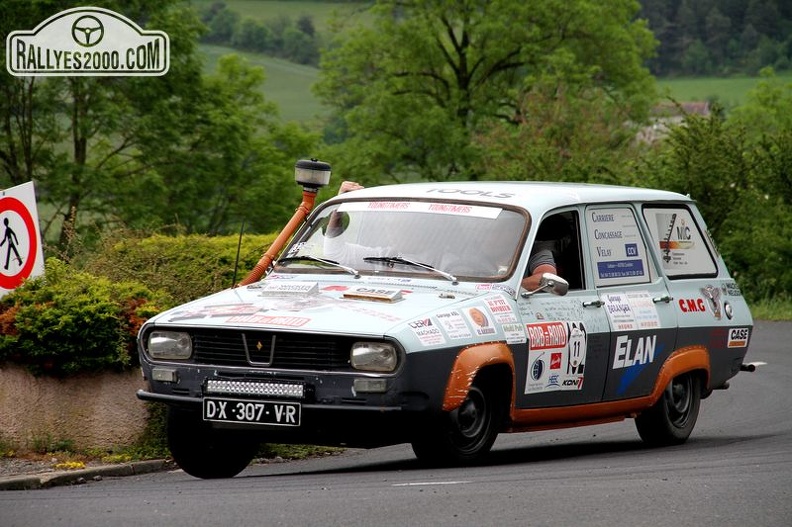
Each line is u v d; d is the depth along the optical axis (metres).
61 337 26.78
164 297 29.53
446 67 166.50
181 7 118.25
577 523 17.23
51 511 18.73
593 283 26.45
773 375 47.34
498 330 23.34
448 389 22.12
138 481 24.66
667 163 79.00
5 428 27.27
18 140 116.31
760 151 79.56
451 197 25.95
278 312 22.77
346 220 26.22
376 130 161.62
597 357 25.97
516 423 24.19
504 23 157.12
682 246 29.64
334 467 26.78
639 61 161.38
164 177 117.69
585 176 86.12
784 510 18.17
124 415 27.38
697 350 29.08
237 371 22.27
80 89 112.75
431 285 24.23
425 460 22.98
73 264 32.62
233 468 24.81
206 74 122.56
